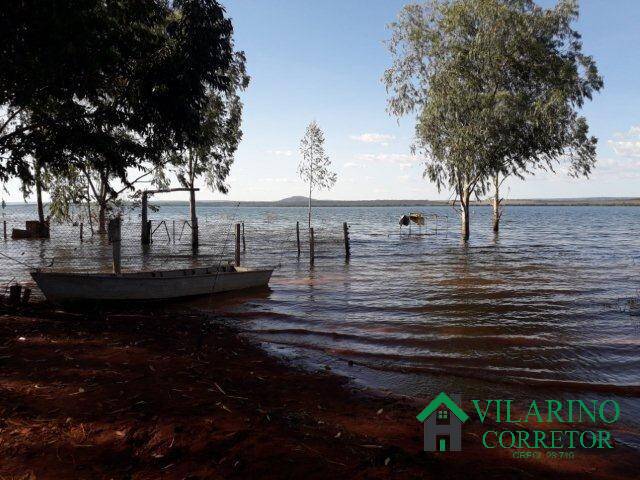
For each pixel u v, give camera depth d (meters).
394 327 9.95
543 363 7.62
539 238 38.44
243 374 6.43
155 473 3.73
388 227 55.53
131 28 12.67
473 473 4.02
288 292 14.20
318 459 4.04
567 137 28.94
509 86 28.28
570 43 28.48
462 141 27.66
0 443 4.07
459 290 14.45
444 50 28.59
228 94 27.92
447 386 6.57
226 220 75.94
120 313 10.59
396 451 4.29
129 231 45.47
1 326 7.98
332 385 6.33
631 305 12.00
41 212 34.47
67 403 4.93
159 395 5.27
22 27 9.95
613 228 55.06
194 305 12.26
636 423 5.40
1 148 11.65
